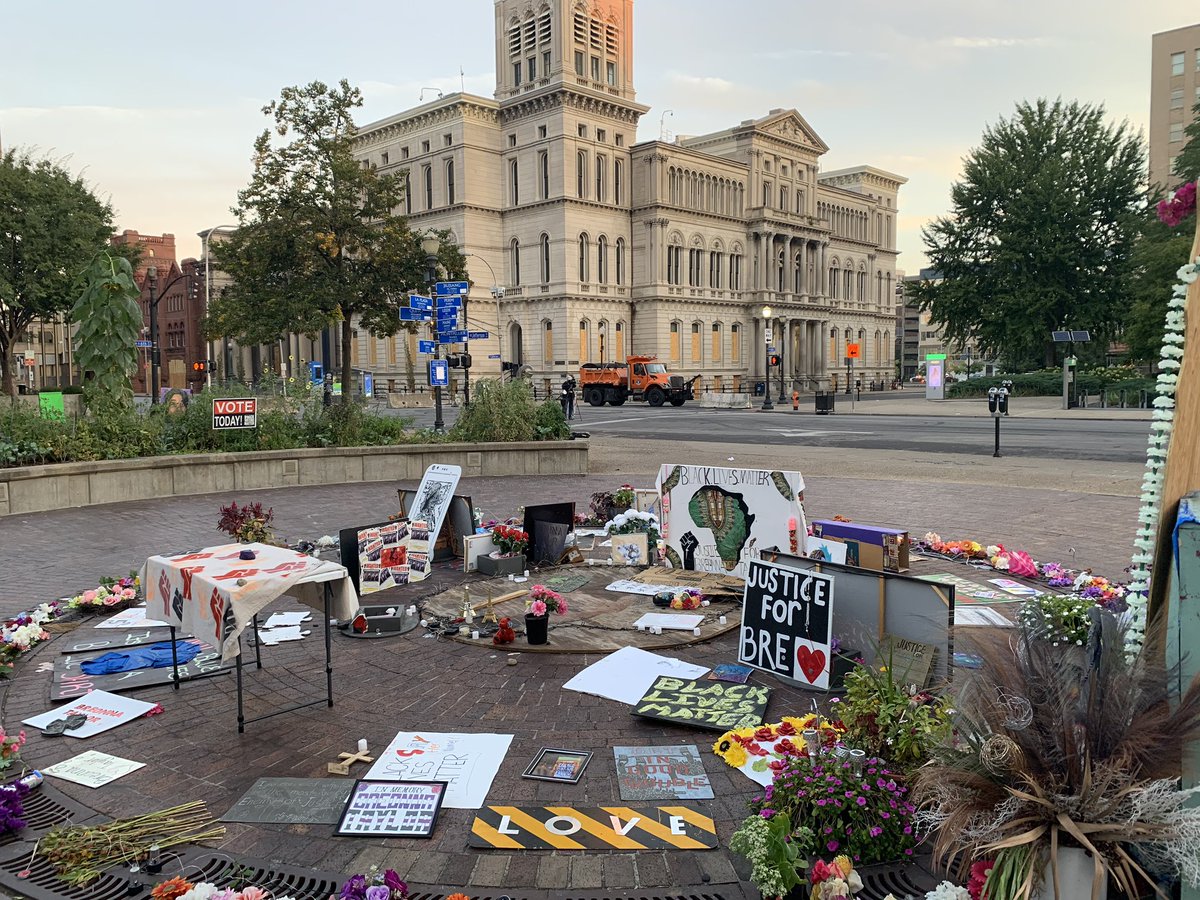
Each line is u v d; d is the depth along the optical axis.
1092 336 57.75
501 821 4.19
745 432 28.34
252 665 6.50
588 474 17.39
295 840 4.08
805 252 78.94
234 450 16.30
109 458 14.69
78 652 6.85
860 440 24.75
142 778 4.73
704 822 4.17
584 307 64.06
